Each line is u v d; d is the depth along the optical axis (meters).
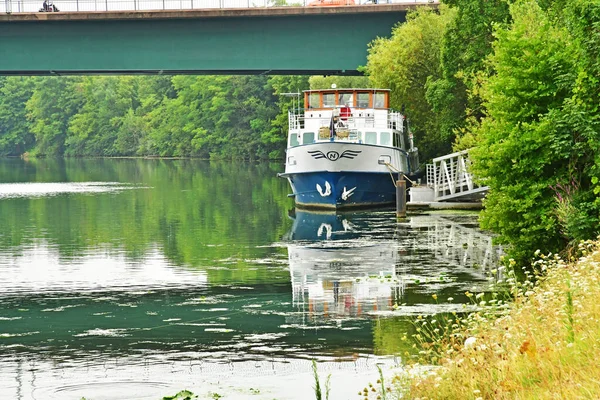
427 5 74.50
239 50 72.88
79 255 39.88
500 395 14.28
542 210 30.88
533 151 30.97
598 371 13.55
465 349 16.39
